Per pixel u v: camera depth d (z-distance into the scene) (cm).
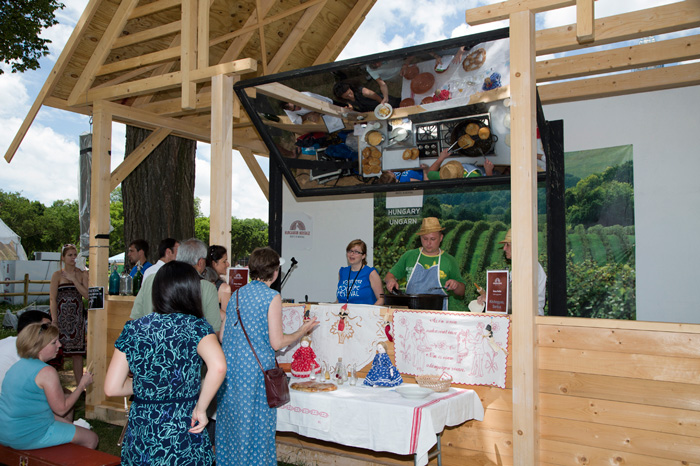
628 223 594
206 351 243
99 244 591
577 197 623
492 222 686
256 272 335
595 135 616
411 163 527
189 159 817
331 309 430
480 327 370
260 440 313
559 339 344
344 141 544
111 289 587
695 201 561
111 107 612
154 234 776
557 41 444
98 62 600
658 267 577
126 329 243
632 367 321
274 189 616
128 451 236
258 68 764
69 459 322
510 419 361
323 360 430
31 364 343
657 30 407
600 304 604
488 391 370
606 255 604
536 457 343
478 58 424
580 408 335
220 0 657
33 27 1065
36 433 340
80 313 611
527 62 357
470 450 376
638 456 317
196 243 370
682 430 306
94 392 573
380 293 470
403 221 743
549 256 575
